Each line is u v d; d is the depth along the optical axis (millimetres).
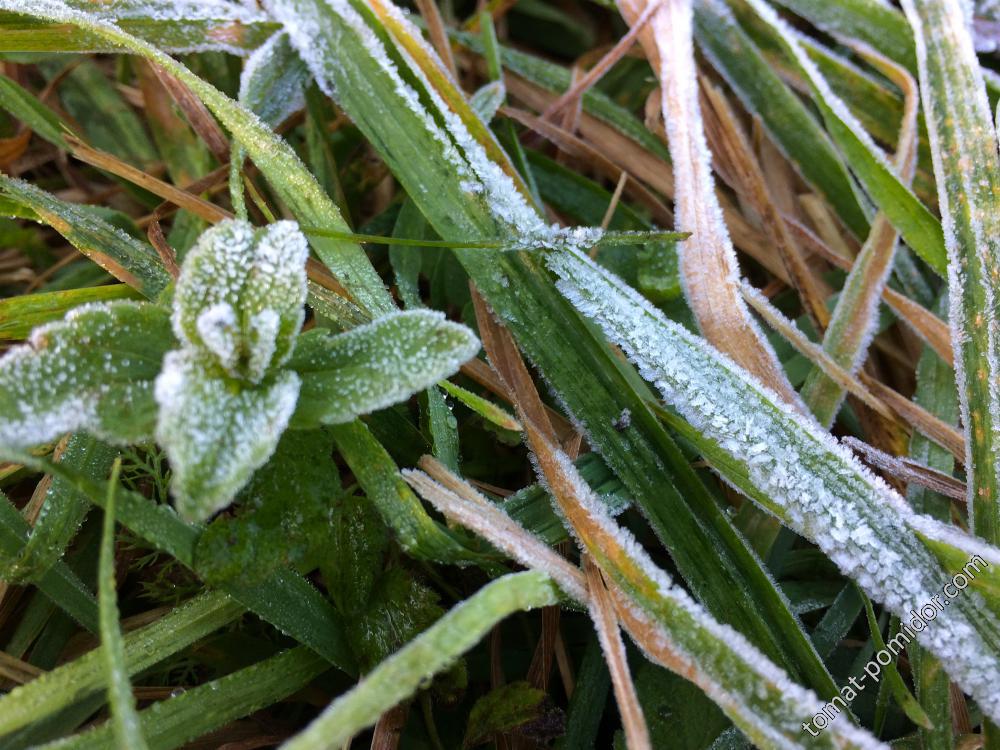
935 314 160
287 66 154
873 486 119
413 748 124
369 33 146
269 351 100
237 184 131
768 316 143
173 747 109
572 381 132
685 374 127
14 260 167
